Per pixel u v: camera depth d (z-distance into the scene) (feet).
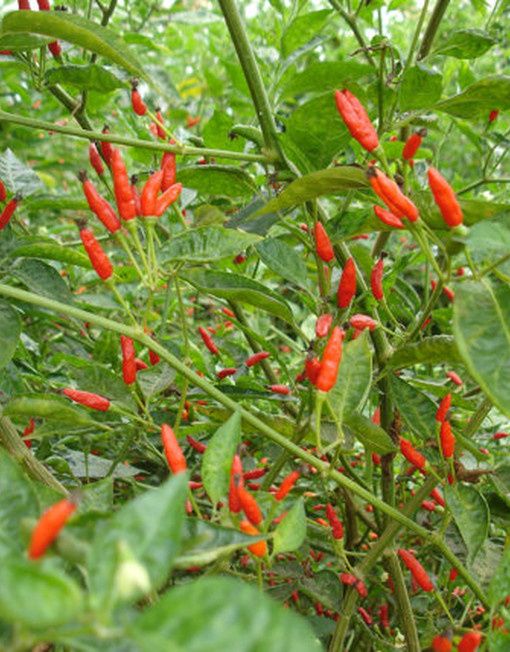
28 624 0.73
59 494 1.19
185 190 2.01
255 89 1.62
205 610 0.73
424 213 1.33
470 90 1.54
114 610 0.82
